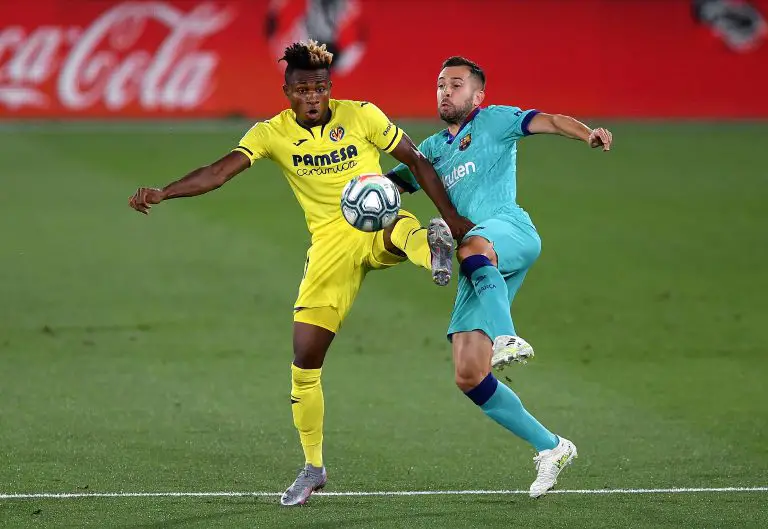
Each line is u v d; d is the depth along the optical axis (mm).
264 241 52688
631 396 30812
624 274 46812
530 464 25203
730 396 30797
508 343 20531
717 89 92188
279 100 88062
